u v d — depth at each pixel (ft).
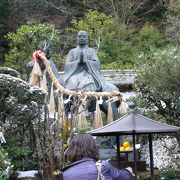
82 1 78.69
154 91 31.19
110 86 36.40
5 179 20.35
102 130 17.06
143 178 23.71
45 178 23.21
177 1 67.15
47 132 24.14
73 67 37.11
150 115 31.96
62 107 27.89
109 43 66.95
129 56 66.59
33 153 25.45
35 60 33.53
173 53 30.27
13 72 32.19
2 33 73.41
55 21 75.36
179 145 31.07
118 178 11.60
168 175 25.59
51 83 32.24
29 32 49.39
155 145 31.78
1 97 25.09
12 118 25.52
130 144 29.19
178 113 31.37
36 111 25.20
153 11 78.33
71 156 11.71
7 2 73.20
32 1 74.84
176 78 29.78
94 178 11.33
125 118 17.29
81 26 61.82
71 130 23.36
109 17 63.31
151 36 69.56
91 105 32.76
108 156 29.01
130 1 76.28
